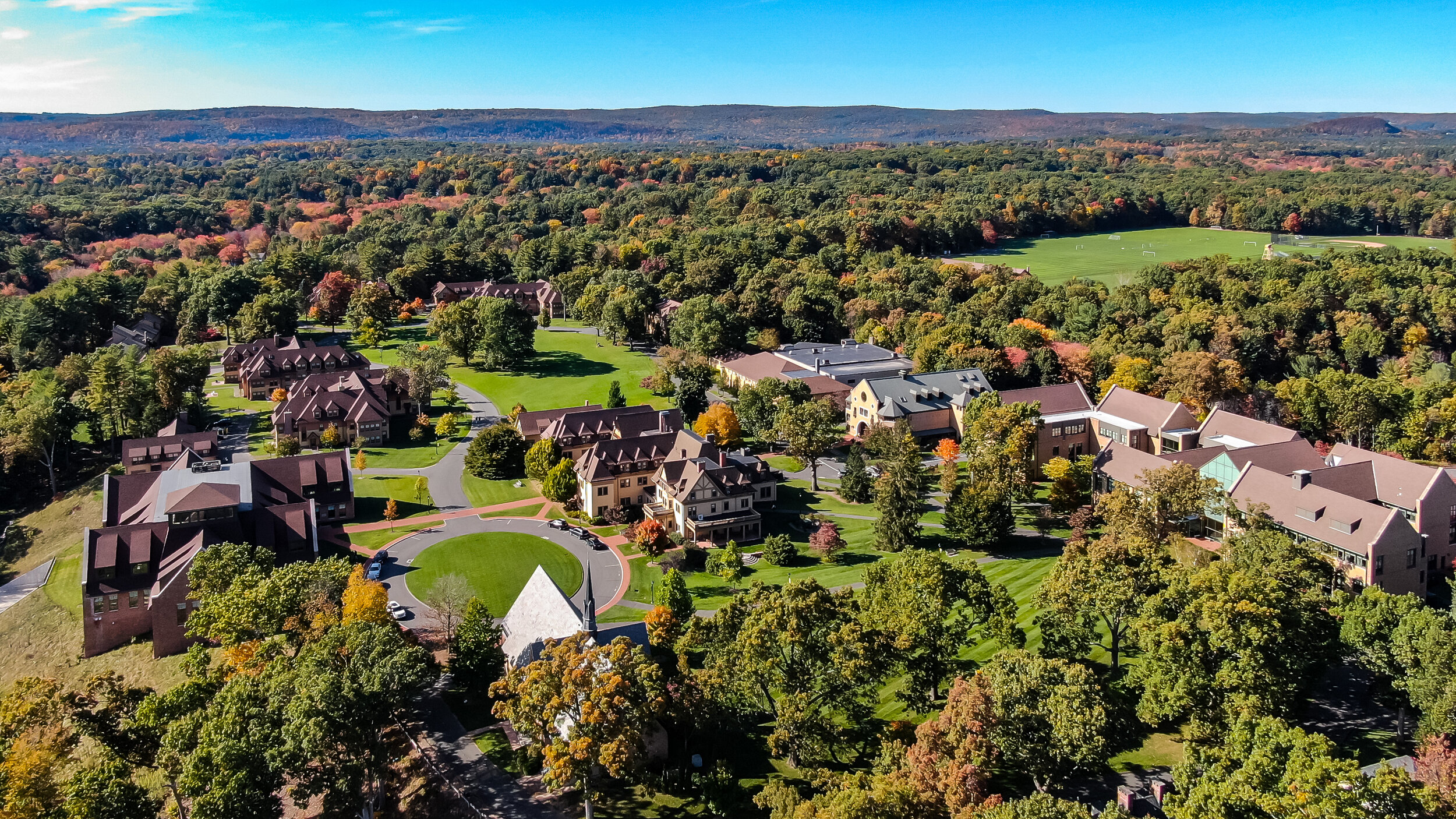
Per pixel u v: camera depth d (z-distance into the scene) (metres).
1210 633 74.62
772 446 162.62
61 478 158.88
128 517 119.25
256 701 71.75
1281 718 67.00
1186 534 122.06
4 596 119.25
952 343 194.25
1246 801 56.88
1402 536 103.94
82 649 103.69
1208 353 178.12
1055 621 85.06
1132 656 89.44
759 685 76.25
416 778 75.31
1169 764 75.12
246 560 98.62
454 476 150.38
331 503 130.75
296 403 167.38
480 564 117.00
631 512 133.88
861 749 78.12
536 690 69.50
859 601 90.75
